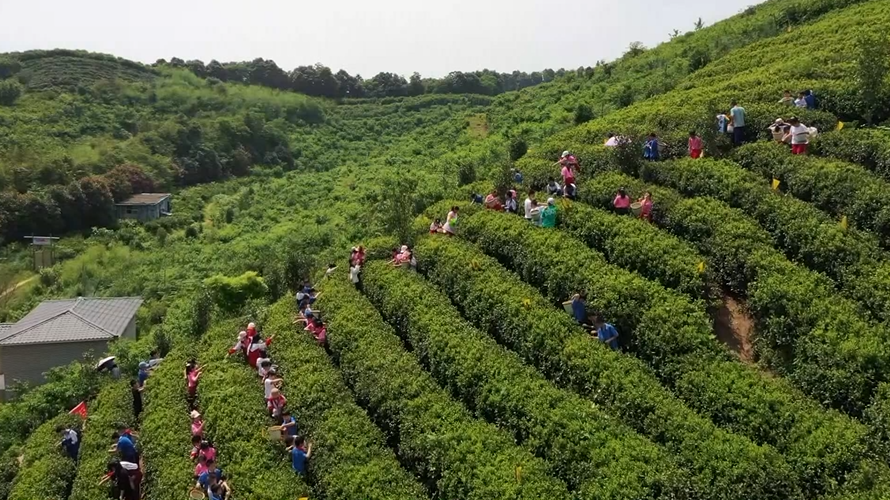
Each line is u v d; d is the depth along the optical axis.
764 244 23.53
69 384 34.59
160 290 54.81
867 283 20.50
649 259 24.50
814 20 49.00
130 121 112.06
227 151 104.38
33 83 123.38
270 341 29.30
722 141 31.05
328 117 126.69
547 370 22.16
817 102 32.00
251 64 161.75
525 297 24.89
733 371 19.09
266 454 22.09
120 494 23.20
